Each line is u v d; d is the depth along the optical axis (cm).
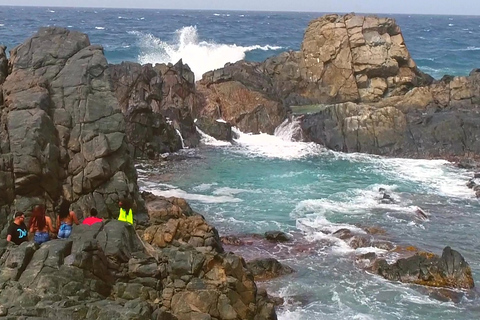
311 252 2094
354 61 4616
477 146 3478
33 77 1923
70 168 1825
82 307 1108
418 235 2314
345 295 1769
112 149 1859
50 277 1180
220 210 2536
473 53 8419
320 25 4753
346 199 2730
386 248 2136
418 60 7344
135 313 1114
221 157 3431
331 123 3747
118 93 3600
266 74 4800
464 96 4072
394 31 4734
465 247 2211
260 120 3972
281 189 2867
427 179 3091
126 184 1853
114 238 1390
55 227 1736
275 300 1691
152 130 3384
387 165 3338
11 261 1212
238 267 1402
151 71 3831
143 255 1409
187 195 2720
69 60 1997
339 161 3406
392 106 3869
